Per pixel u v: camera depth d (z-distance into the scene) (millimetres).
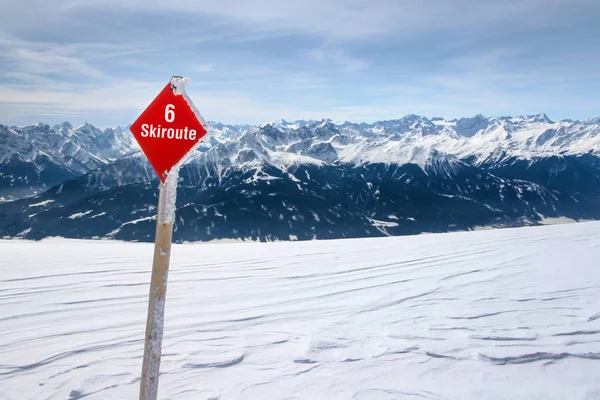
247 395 4016
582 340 5254
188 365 4656
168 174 2826
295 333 5668
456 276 8922
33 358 4816
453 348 5086
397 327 5848
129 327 5887
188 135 2826
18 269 9391
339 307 6887
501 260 10555
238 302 7199
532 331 5582
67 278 8578
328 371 4520
